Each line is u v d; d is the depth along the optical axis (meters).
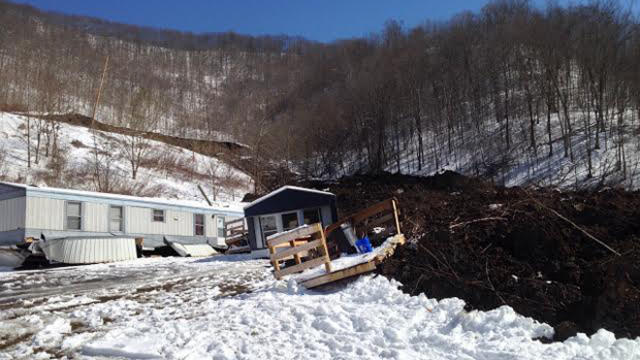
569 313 6.41
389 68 58.50
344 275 8.54
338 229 13.23
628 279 6.89
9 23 73.50
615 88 35.34
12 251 17.86
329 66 87.50
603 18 40.34
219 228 27.16
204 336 6.06
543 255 8.03
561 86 41.47
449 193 29.77
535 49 43.34
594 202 13.67
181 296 9.47
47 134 37.25
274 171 48.31
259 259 17.20
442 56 55.72
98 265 17.80
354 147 50.78
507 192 22.72
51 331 6.66
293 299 7.96
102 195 21.50
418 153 42.84
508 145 38.88
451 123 47.22
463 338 5.57
